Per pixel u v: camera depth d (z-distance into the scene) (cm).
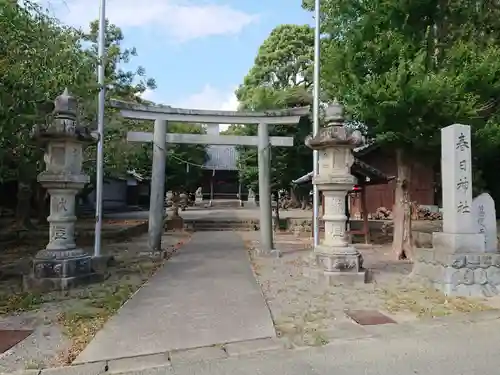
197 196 3766
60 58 733
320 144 810
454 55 878
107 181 1892
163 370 383
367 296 659
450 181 721
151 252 1034
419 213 2148
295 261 1001
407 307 596
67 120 715
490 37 998
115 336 465
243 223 1939
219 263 965
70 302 607
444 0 909
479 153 1059
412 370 387
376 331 495
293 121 1095
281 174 1692
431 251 734
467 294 670
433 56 931
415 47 895
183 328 493
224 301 616
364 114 888
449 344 455
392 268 918
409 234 1074
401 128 876
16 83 616
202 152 2314
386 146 1034
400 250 1065
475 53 881
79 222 1919
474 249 700
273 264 958
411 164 1080
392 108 824
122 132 1292
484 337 478
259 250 1077
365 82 888
